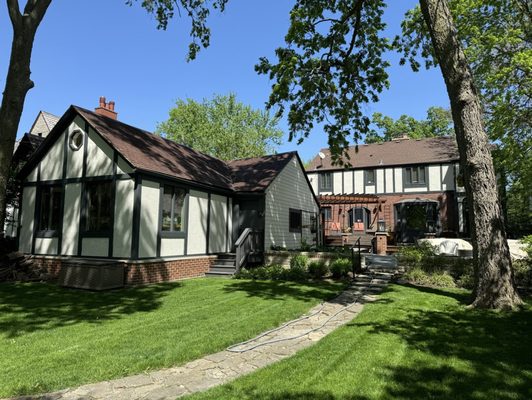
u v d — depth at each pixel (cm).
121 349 525
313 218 2258
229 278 1319
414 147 2980
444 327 611
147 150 1362
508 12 1620
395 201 2797
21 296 959
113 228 1191
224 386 397
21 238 1422
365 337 565
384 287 1049
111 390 398
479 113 822
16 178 1442
